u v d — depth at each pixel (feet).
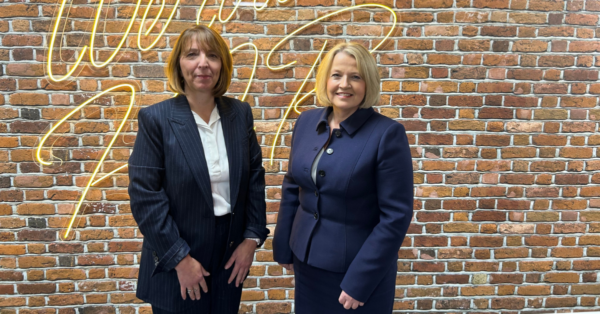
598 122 7.03
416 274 7.40
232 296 4.70
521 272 7.41
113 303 7.16
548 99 6.98
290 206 4.84
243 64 6.77
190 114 4.16
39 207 6.78
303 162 4.28
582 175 7.16
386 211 3.87
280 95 6.89
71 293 7.06
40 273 6.94
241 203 4.53
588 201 7.22
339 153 4.05
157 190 4.07
